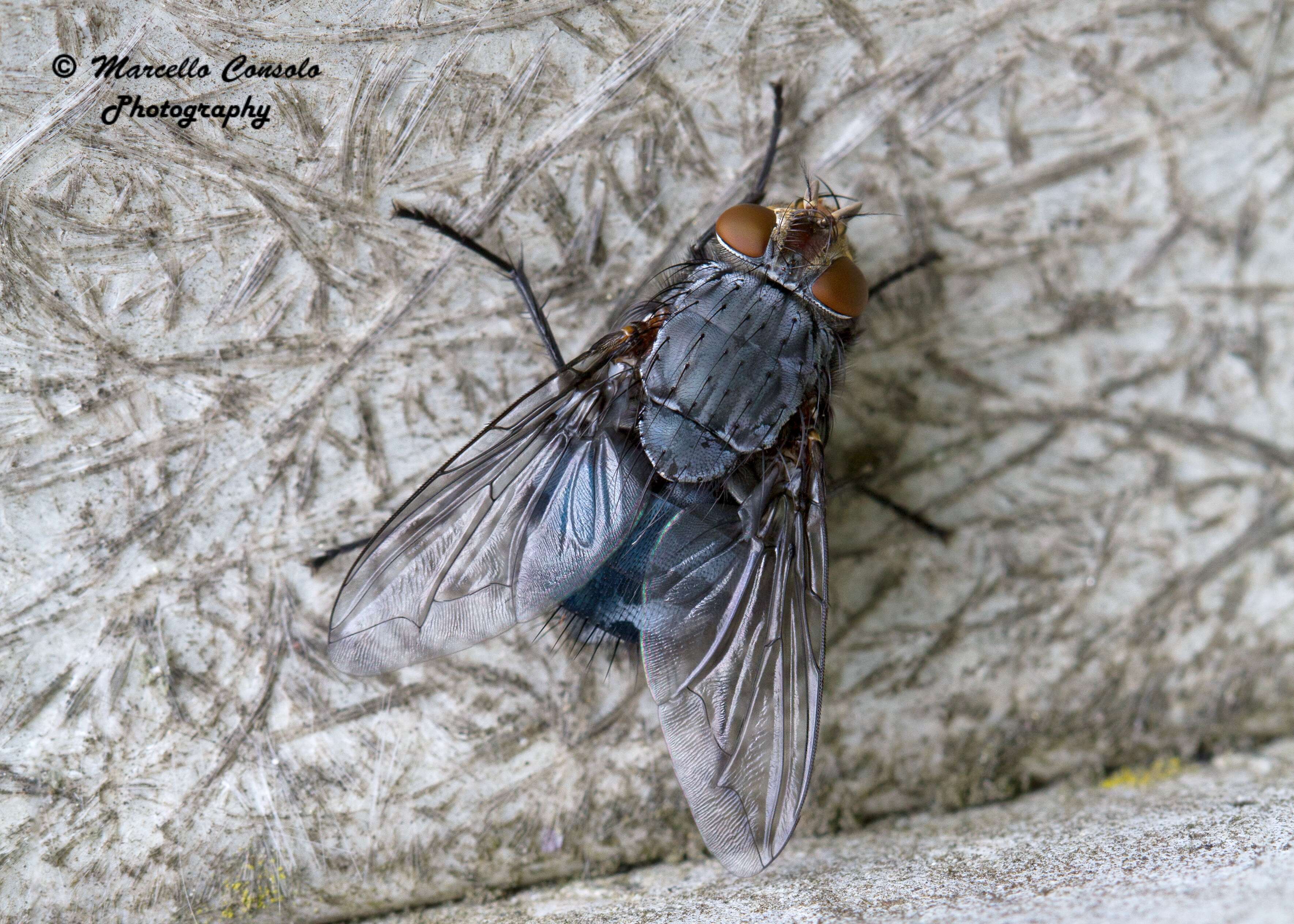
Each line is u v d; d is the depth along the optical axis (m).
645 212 0.07
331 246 0.07
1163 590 0.07
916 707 0.07
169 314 0.07
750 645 0.07
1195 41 0.07
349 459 0.07
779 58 0.07
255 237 0.07
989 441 0.07
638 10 0.07
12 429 0.07
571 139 0.07
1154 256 0.07
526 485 0.07
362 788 0.07
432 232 0.07
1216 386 0.07
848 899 0.06
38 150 0.07
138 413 0.07
